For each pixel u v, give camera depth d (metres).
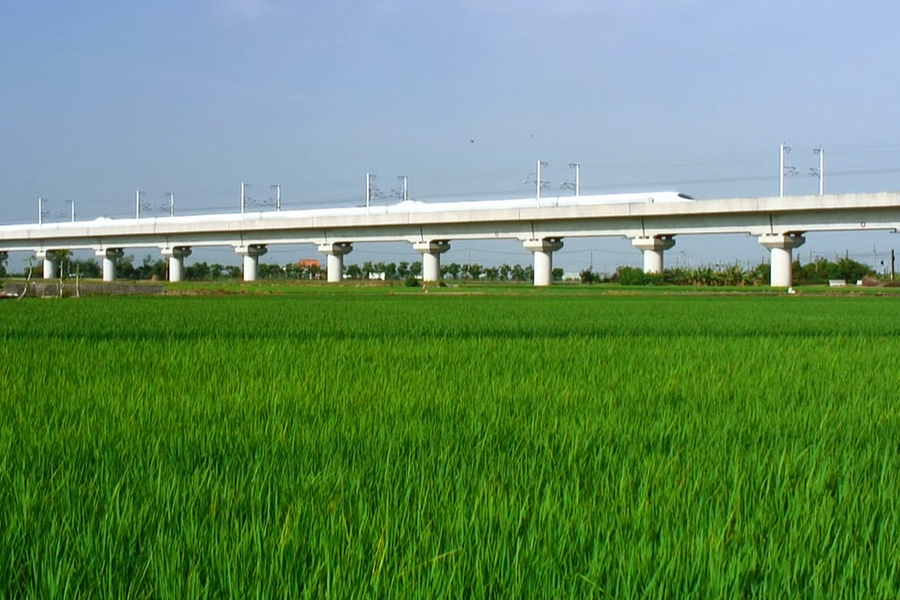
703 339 14.94
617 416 6.82
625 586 3.25
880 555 3.58
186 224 82.56
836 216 55.06
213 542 3.64
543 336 15.34
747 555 3.54
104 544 3.63
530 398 7.77
